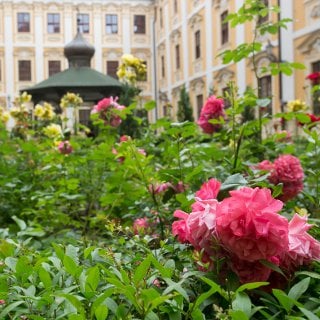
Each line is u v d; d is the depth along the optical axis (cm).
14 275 111
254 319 100
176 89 2380
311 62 1211
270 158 263
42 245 192
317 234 136
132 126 533
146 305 88
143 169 207
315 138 219
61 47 2820
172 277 112
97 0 2828
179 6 2292
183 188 194
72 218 268
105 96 873
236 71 1652
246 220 100
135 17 2862
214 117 278
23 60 2797
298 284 98
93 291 95
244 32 1561
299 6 1245
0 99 2759
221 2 1756
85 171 293
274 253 100
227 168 214
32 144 334
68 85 849
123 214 240
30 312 100
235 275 105
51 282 105
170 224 186
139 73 454
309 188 220
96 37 2836
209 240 106
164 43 2598
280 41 1326
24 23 2795
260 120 243
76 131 545
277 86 1352
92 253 127
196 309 91
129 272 111
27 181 310
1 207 276
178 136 204
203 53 1983
